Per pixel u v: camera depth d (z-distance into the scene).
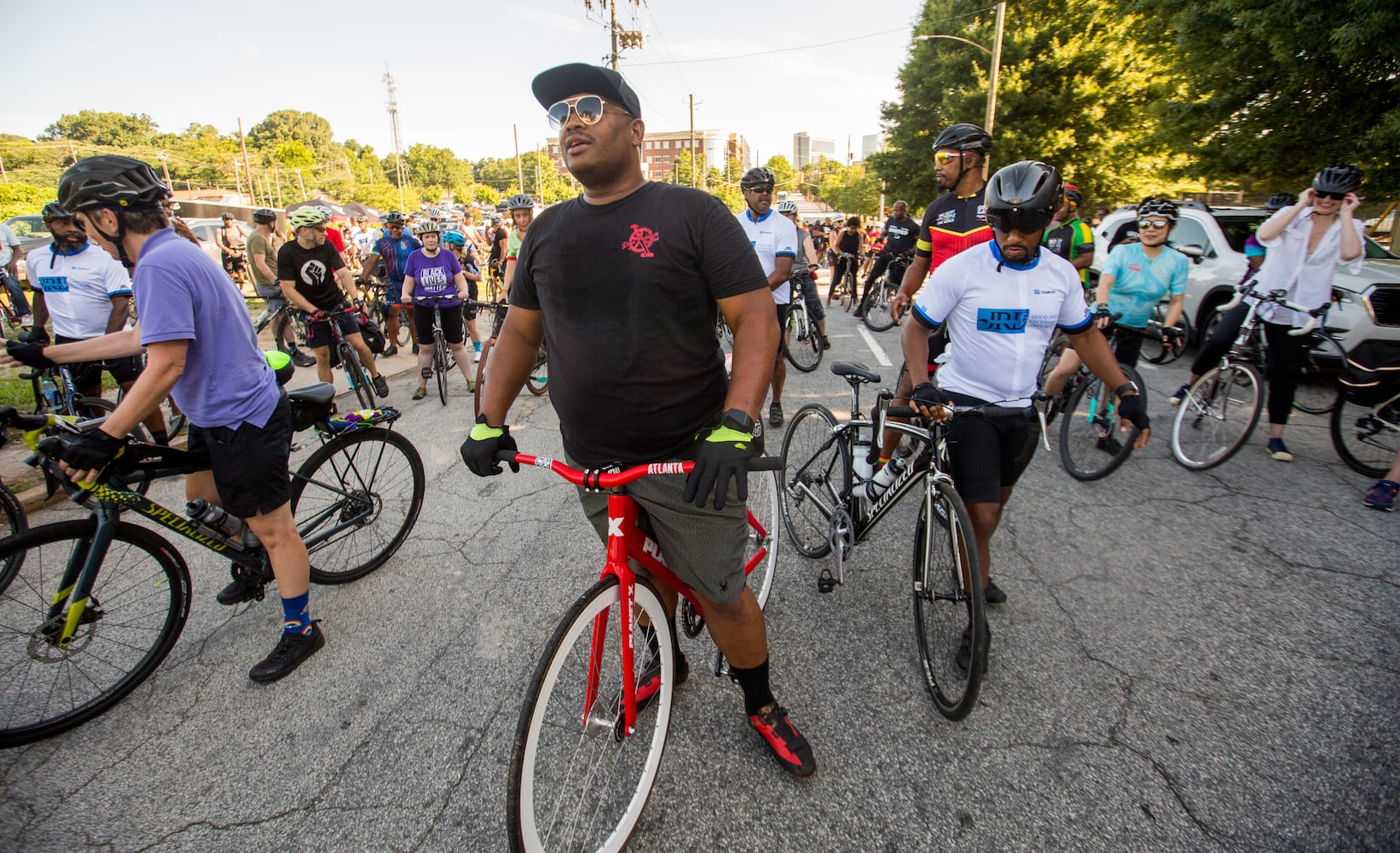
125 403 2.18
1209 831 1.91
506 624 2.94
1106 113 23.36
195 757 2.25
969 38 24.52
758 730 2.18
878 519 2.86
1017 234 2.30
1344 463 4.54
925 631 2.51
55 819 2.02
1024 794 2.04
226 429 2.40
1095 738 2.25
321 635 2.77
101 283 4.31
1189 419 4.58
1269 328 4.48
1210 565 3.29
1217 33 9.95
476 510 4.04
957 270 2.50
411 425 5.69
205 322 2.29
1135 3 11.46
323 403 3.00
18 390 6.58
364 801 2.07
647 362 1.67
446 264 6.15
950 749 2.22
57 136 110.06
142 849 1.93
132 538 2.49
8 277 9.03
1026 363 2.51
